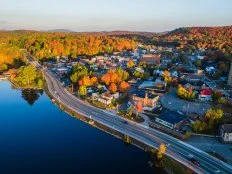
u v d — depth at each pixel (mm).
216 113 168875
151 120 180000
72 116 194000
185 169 126938
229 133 150875
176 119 170125
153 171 129750
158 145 149250
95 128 174500
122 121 181125
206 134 160875
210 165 130750
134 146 151875
